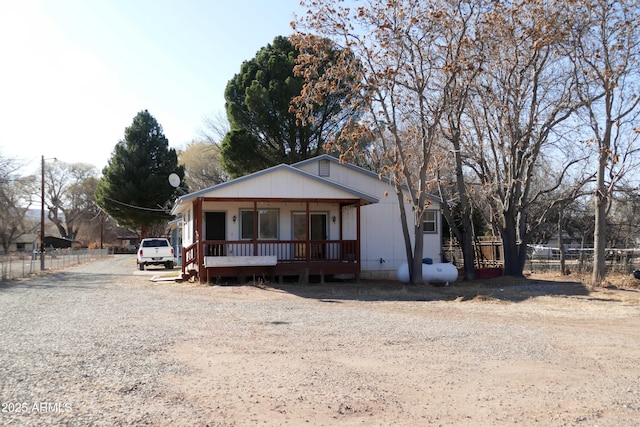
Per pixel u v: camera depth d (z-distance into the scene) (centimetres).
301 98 1869
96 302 1410
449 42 1817
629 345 871
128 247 8375
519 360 755
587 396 590
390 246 2367
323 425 492
